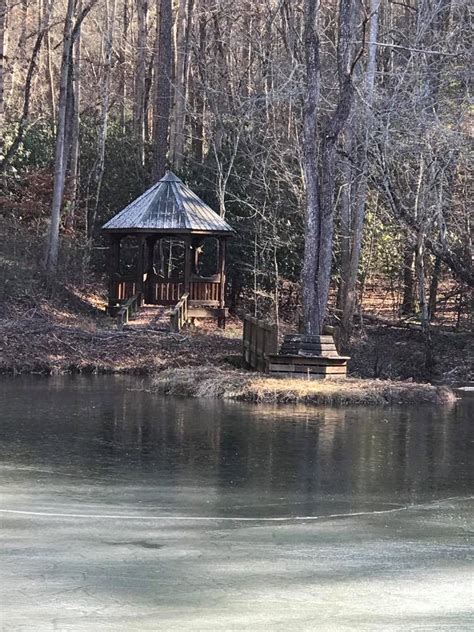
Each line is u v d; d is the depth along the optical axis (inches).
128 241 1593.3
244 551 393.7
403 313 1517.0
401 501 490.9
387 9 1656.0
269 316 1461.6
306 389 867.4
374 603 331.0
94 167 1685.5
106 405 816.9
